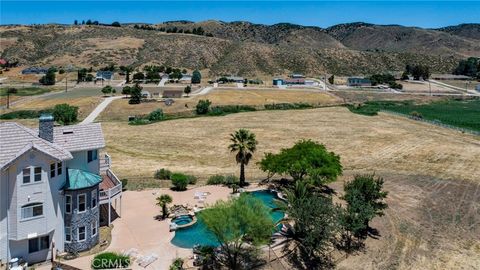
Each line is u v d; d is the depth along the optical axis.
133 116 127.62
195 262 38.62
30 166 36.56
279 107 149.38
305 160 56.75
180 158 81.56
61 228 39.66
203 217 38.97
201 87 187.88
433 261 41.94
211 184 63.16
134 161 78.50
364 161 80.25
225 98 157.38
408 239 46.53
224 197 56.69
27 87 183.62
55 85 191.62
